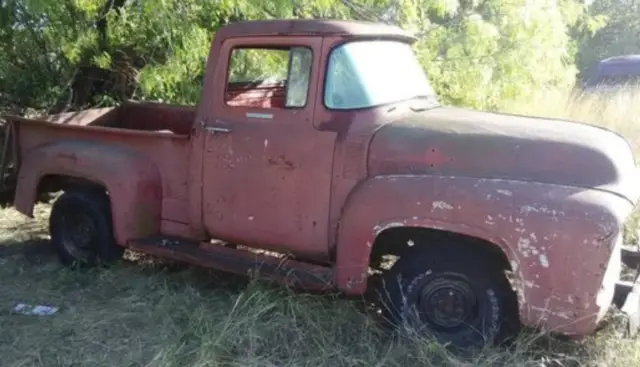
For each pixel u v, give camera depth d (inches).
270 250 169.2
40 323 165.0
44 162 198.2
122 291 184.2
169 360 142.2
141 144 188.5
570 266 128.0
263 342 149.7
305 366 143.0
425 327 147.6
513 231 131.7
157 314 167.3
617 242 129.9
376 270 165.3
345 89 158.1
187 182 181.0
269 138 162.4
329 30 158.9
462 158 143.7
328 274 158.7
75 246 202.5
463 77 310.2
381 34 169.9
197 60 289.4
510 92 320.8
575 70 361.4
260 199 165.2
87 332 160.2
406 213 140.8
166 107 237.8
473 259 143.1
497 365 138.6
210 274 193.0
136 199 182.9
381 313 157.9
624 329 143.8
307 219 159.2
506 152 140.9
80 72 324.8
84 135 198.5
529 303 132.3
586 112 398.3
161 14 273.0
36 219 250.2
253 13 273.9
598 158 136.1
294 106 160.9
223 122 170.1
